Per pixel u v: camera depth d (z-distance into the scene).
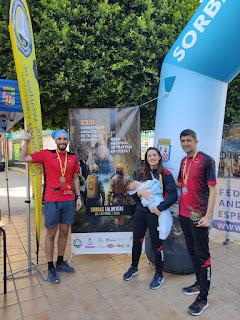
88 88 4.57
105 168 3.83
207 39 3.11
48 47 4.25
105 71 4.42
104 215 3.89
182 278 3.41
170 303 2.91
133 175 3.82
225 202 4.57
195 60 3.22
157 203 3.11
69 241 4.86
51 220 3.32
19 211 7.51
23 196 10.09
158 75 4.73
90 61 4.38
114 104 4.85
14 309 2.87
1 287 3.29
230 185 4.51
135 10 4.72
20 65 2.91
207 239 2.72
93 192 3.85
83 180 3.82
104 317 2.71
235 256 4.11
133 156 3.81
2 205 8.45
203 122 3.29
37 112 3.42
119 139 3.79
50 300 3.02
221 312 2.74
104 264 3.89
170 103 3.42
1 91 3.55
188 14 5.05
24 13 3.11
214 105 3.32
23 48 3.04
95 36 4.43
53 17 4.39
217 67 3.21
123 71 4.52
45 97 4.73
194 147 2.75
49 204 3.33
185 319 2.65
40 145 3.48
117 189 3.86
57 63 4.43
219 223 4.64
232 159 4.57
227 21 2.98
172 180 3.17
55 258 4.12
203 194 2.70
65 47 4.25
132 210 3.88
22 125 6.02
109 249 3.93
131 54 4.45
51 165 3.30
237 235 4.49
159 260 3.24
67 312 2.80
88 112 3.76
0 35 4.34
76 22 4.44
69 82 4.36
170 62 3.44
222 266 3.77
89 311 2.81
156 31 4.61
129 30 4.50
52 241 3.44
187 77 3.29
